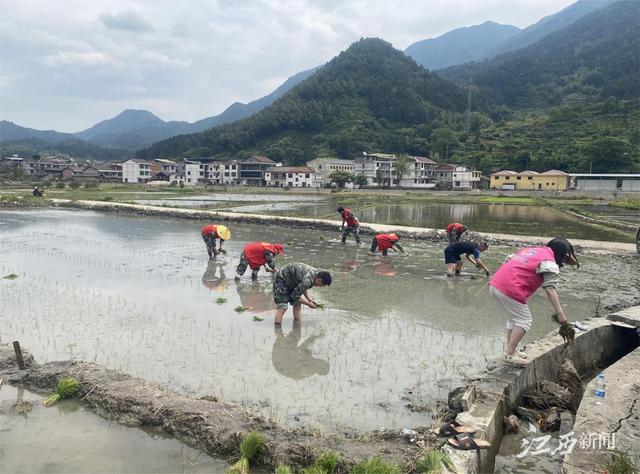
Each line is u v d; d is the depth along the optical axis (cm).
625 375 675
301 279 932
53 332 897
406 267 1631
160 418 580
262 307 1093
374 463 450
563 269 1642
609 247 2048
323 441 520
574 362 810
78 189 6675
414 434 534
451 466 450
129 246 1966
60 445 542
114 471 496
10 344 809
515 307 697
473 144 11925
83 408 623
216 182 11175
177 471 500
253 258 1318
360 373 739
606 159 8756
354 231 2117
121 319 980
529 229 2845
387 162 10181
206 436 543
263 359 786
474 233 2267
